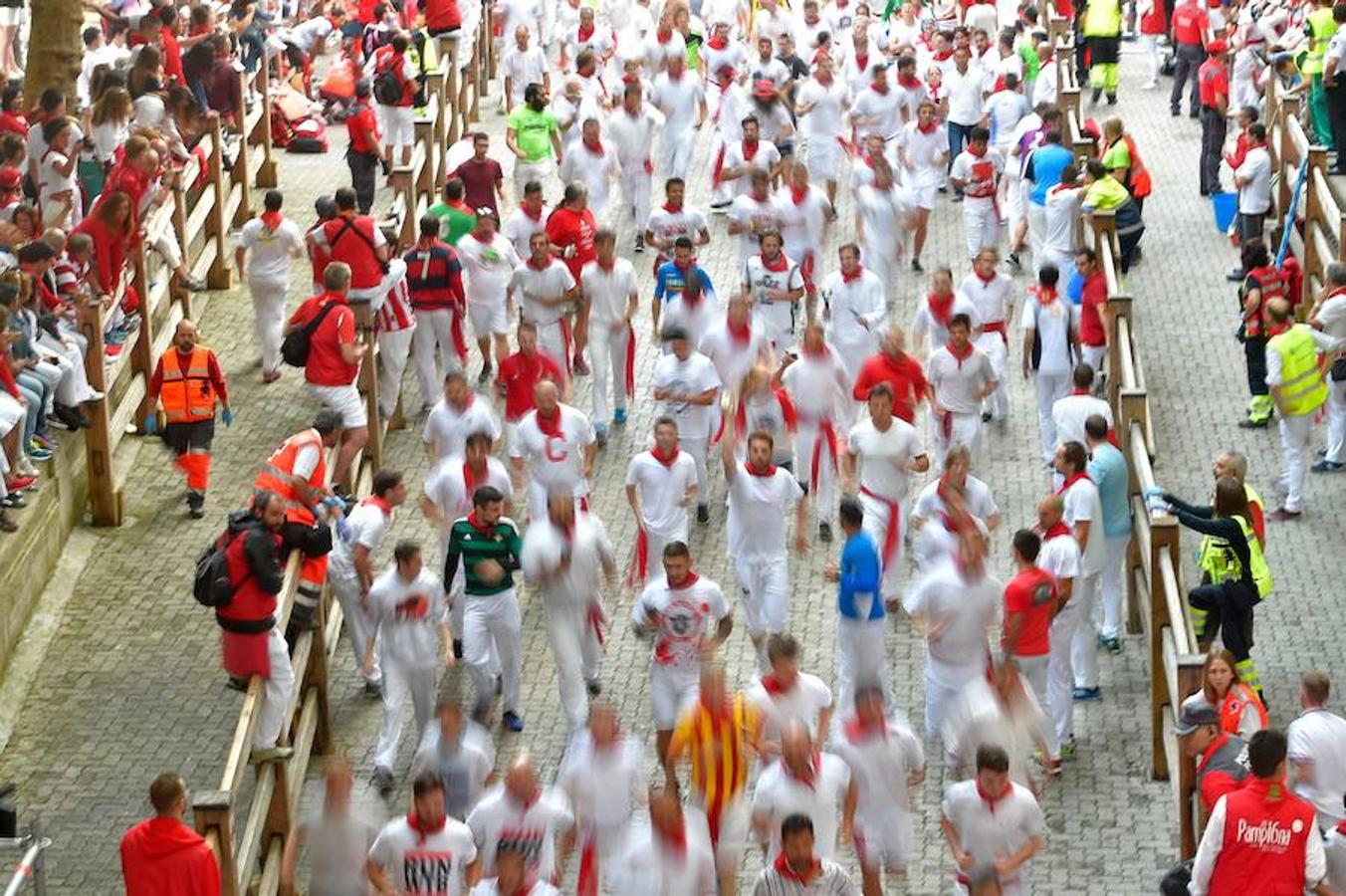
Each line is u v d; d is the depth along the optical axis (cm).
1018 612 4575
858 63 8706
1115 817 4591
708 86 9262
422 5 9369
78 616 5388
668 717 4544
